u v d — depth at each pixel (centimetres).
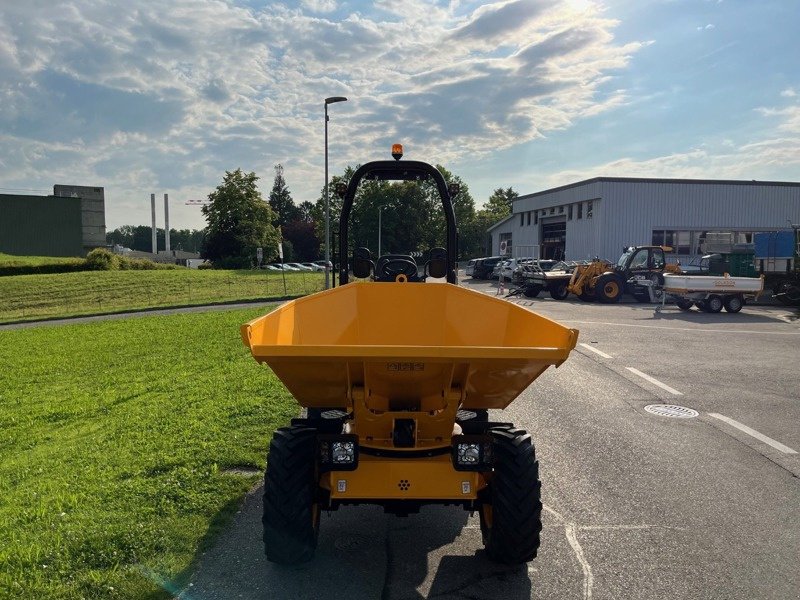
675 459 664
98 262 5334
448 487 407
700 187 4212
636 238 4203
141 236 18562
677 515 523
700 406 892
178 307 3114
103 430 812
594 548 465
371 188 1124
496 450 428
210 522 496
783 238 2631
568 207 4759
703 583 416
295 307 499
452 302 534
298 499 414
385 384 415
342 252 675
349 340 527
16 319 2916
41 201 7738
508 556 425
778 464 650
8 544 459
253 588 405
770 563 443
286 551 418
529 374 404
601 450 693
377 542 480
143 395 1020
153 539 464
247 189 7888
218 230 7894
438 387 418
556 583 416
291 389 440
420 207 1488
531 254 5559
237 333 1870
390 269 678
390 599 394
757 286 2209
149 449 688
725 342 1491
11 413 977
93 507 528
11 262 5062
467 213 10906
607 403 909
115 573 416
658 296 2664
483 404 464
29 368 1427
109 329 2197
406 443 418
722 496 564
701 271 3080
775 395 959
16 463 703
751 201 4250
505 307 514
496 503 420
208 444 691
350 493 406
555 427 783
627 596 400
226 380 1086
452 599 395
